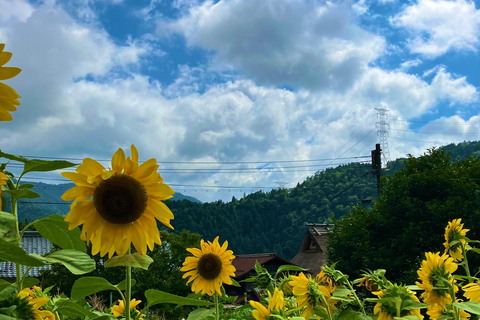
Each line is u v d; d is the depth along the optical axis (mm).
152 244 1968
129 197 1921
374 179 104250
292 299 3014
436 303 2662
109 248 1931
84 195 1923
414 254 23344
